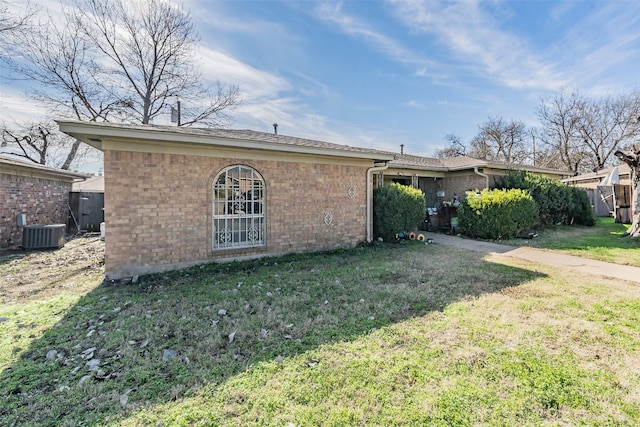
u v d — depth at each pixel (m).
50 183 10.85
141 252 5.52
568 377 2.41
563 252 7.52
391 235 9.09
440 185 14.16
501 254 7.31
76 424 1.95
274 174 6.96
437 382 2.35
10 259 7.14
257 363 2.64
